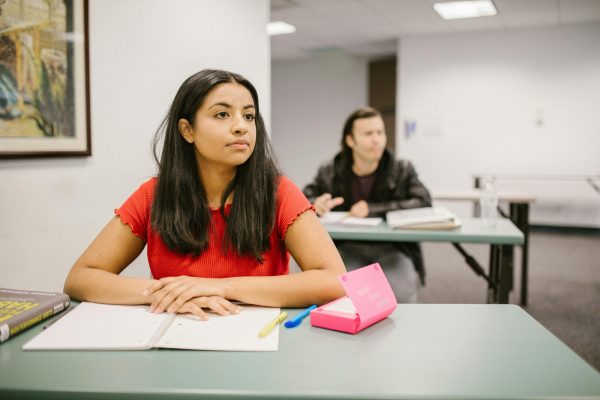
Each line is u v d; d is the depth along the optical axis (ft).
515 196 10.17
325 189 7.91
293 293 3.03
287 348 2.41
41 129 5.70
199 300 2.89
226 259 3.48
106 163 6.82
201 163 3.48
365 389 1.97
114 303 3.06
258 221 3.43
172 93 8.07
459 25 17.74
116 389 1.96
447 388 1.98
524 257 9.89
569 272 12.60
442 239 6.31
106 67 6.75
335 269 3.25
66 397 1.96
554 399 1.90
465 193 12.64
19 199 5.54
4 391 1.97
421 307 3.06
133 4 7.18
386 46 21.40
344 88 24.59
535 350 2.37
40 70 5.66
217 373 2.12
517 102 18.56
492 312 2.96
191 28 8.49
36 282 5.81
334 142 25.14
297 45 21.27
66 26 5.99
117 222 3.61
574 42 17.62
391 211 7.46
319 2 14.66
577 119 17.87
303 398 1.93
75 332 2.55
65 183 6.16
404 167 7.78
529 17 16.61
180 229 3.39
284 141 26.21
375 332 2.63
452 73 19.24
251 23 10.50
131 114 7.23
